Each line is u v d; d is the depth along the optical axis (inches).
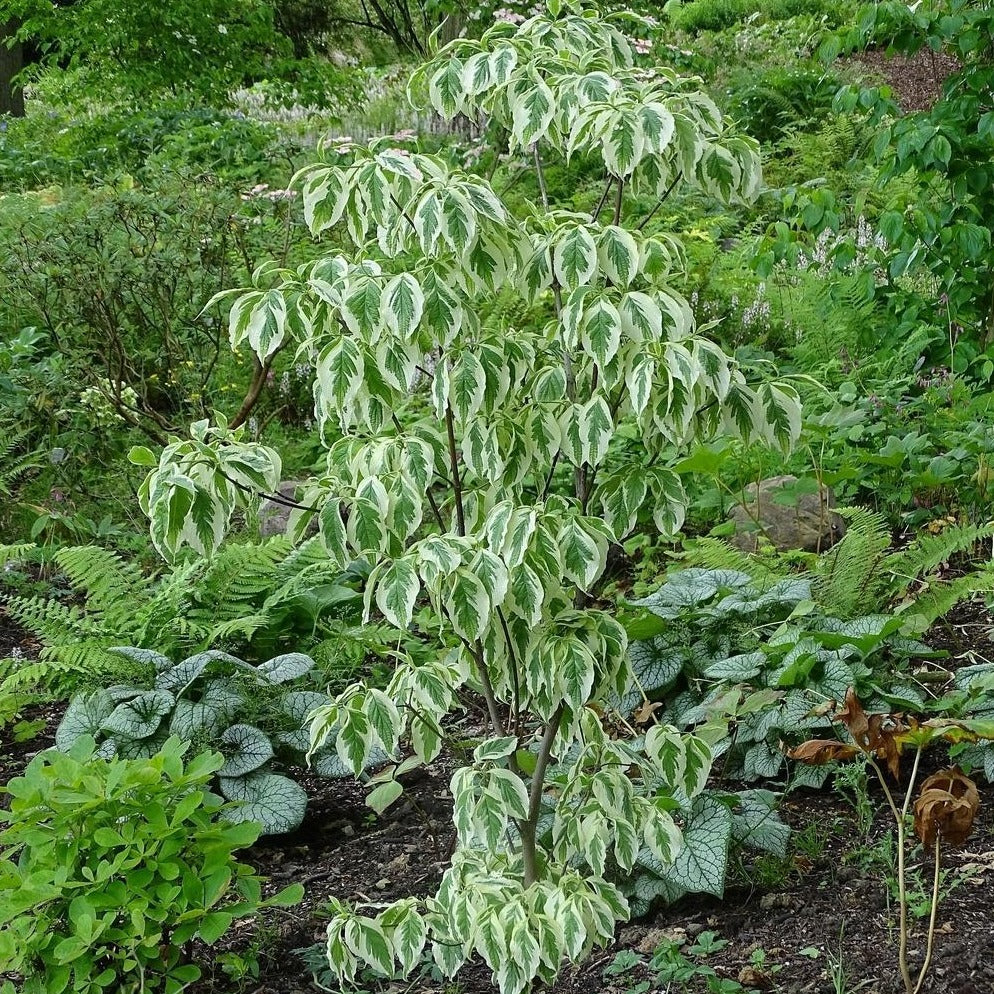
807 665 128.8
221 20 498.9
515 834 111.9
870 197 323.3
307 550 180.2
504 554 84.9
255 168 432.1
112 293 241.3
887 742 88.9
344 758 90.4
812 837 117.3
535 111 85.9
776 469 212.7
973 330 239.9
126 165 448.8
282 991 105.4
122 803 97.0
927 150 226.1
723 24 645.9
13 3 489.1
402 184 86.4
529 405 90.9
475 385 86.0
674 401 84.1
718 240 341.4
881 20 229.0
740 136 90.6
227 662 148.5
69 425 251.6
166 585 170.2
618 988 100.4
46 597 202.7
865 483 200.7
